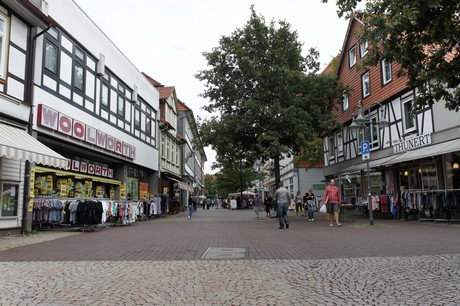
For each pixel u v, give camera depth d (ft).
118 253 30.22
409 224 56.54
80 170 63.52
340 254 29.22
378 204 73.51
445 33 22.44
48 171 50.93
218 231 50.03
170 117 124.26
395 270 23.02
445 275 21.54
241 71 82.23
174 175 123.03
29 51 46.78
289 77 77.41
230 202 184.03
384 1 23.45
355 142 93.50
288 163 161.48
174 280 20.94
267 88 81.87
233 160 91.30
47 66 50.98
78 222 49.24
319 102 83.05
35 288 19.16
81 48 61.05
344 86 89.51
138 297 17.66
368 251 30.37
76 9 59.06
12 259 27.40
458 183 58.08
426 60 24.25
